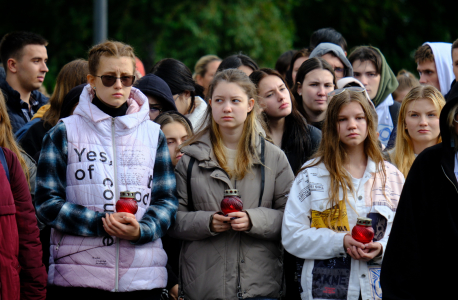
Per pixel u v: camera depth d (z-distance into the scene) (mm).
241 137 9477
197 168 9258
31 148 10969
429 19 41031
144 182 8703
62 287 8367
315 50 14258
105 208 8391
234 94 9258
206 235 8820
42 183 8438
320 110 12258
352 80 12297
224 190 9109
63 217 8219
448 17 41656
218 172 9141
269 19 35594
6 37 13797
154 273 8578
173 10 34438
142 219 8508
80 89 10523
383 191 8977
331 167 9086
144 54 34844
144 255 8477
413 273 7320
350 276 8578
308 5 41312
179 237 9047
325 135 9297
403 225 7484
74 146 8594
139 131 8898
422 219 7414
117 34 34625
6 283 7574
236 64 14109
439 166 7430
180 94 13125
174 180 9102
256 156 9328
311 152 11156
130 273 8344
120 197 8227
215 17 33625
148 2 35656
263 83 11312
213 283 8844
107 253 8305
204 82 18078
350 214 8844
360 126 9055
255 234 8836
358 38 40500
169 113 11055
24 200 8102
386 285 7469
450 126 7414
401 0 40594
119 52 8742
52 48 35219
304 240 8758
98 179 8461
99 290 8312
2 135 8594
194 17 34156
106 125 8703
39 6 36625
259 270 8984
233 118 9258
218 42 34375
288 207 9102
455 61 11461
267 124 11344
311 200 9039
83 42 34969
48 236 9836
